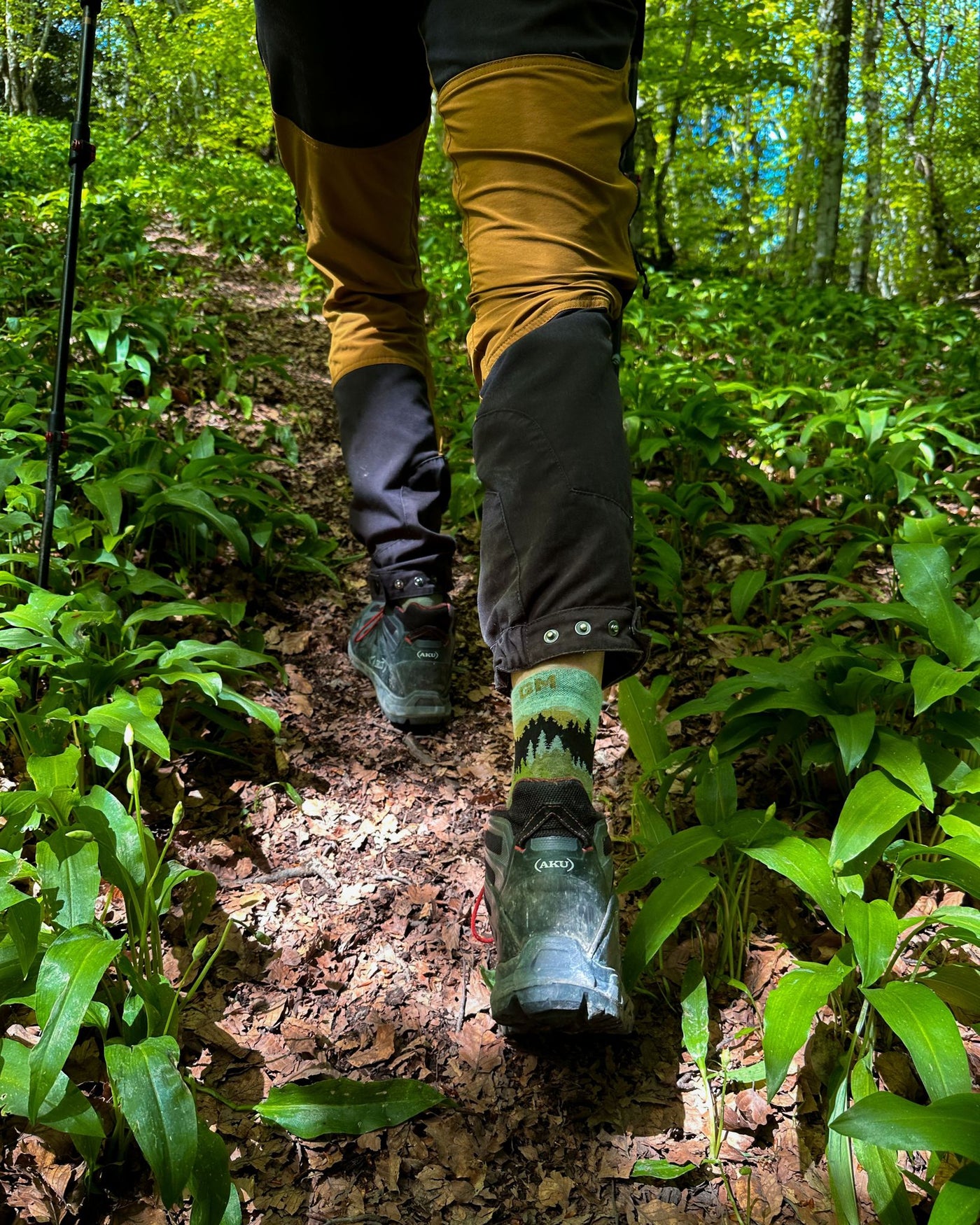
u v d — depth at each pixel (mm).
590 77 1230
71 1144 1154
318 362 5203
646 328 5500
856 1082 1115
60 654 1725
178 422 3307
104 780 1799
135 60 16062
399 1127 1219
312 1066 1298
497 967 1239
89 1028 1300
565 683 1246
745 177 14062
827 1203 1116
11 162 10484
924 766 1427
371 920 1569
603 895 1223
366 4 1571
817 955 1476
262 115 14086
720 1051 1319
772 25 10109
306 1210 1116
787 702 1588
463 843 1767
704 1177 1159
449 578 2107
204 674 1717
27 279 5125
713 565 2918
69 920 1212
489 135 1241
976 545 2109
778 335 5684
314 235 1973
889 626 2389
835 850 1306
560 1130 1219
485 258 1276
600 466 1212
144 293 5844
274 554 2721
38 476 2445
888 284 21578
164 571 2641
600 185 1258
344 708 2186
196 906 1476
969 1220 873
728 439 3727
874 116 15789
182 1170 1013
